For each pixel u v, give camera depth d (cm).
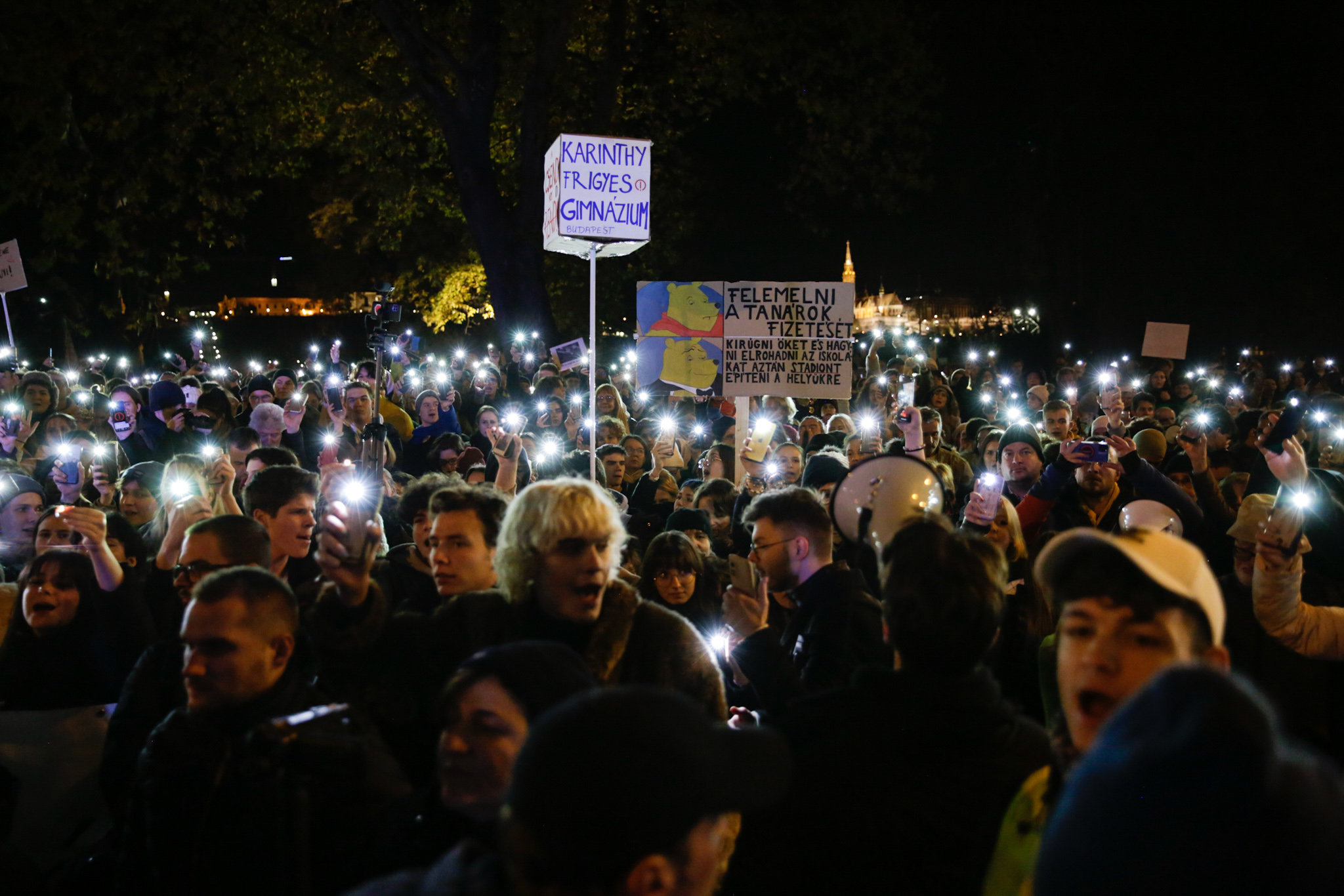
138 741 303
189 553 335
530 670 211
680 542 434
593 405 607
